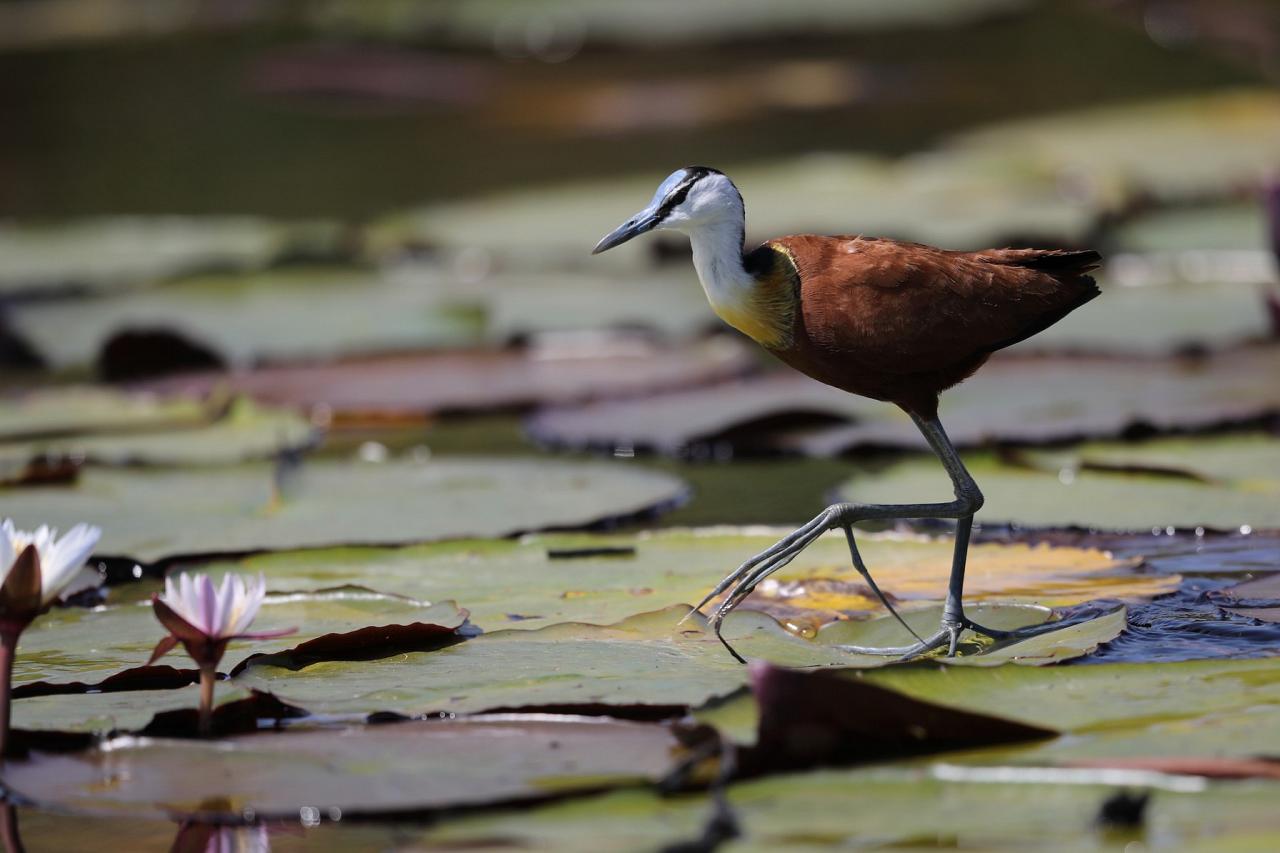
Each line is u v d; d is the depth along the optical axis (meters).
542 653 7.28
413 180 23.19
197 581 6.27
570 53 33.72
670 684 6.78
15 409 12.99
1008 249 8.23
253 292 17.58
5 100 29.19
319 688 6.85
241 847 5.75
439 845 5.31
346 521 9.66
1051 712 6.31
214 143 25.84
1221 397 11.80
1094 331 14.30
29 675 7.15
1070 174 19.97
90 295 17.39
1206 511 9.31
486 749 6.16
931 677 6.59
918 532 9.51
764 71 31.20
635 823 5.45
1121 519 9.23
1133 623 7.55
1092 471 10.08
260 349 15.16
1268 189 13.69
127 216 21.00
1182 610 7.72
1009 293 7.87
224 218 20.77
